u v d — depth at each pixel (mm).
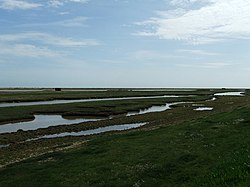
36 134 43594
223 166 13984
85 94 142125
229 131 29062
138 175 19438
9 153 31547
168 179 18484
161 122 51656
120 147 26984
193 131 31266
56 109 71125
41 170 22172
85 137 39750
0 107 72375
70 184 18656
